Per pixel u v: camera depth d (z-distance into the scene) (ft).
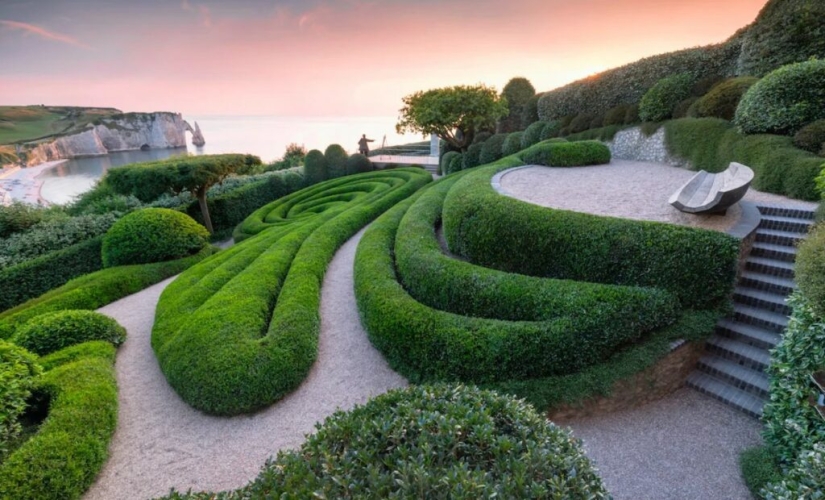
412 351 19.47
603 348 17.61
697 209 23.13
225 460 15.83
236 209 70.33
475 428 9.62
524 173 41.60
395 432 9.62
